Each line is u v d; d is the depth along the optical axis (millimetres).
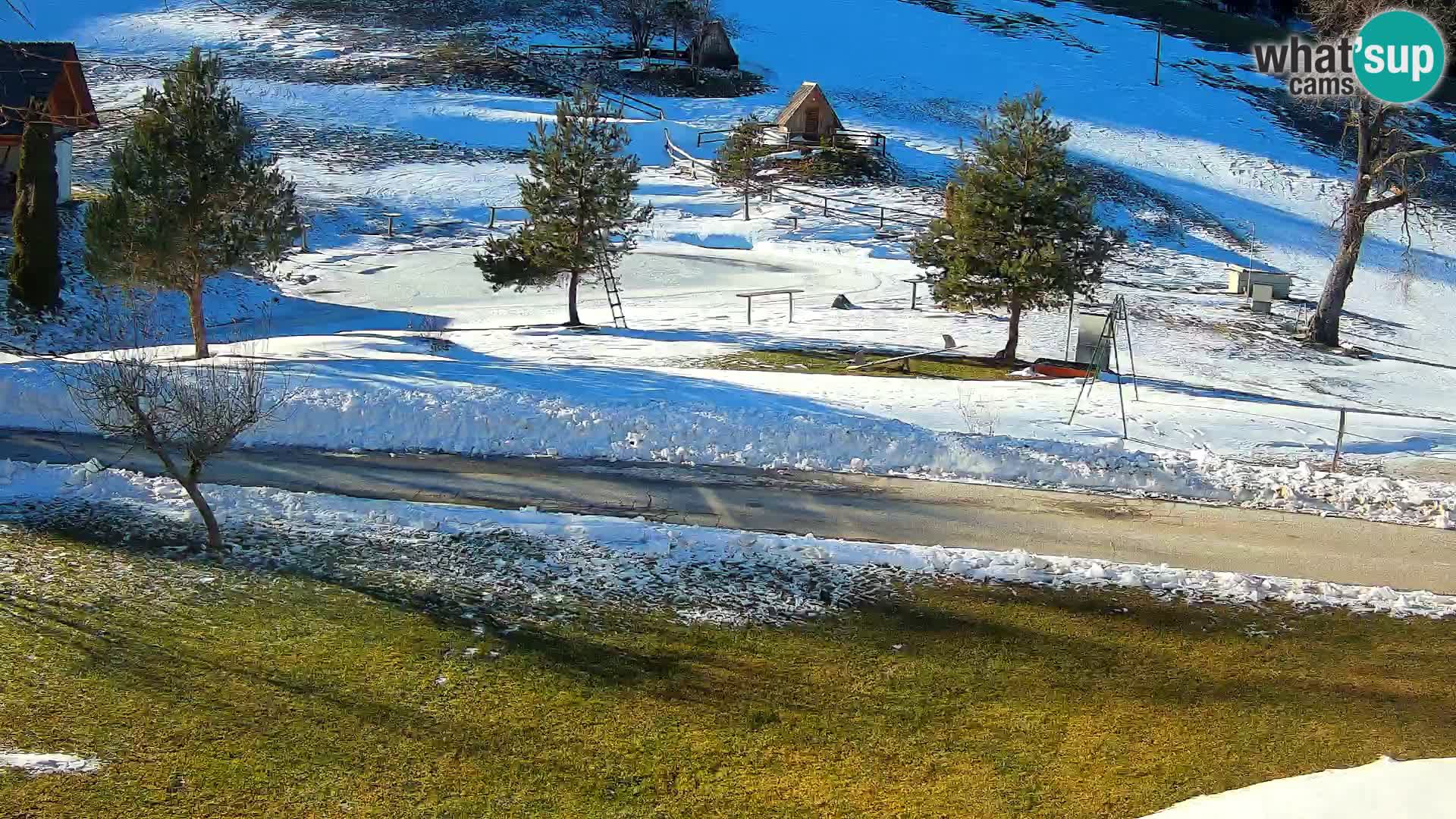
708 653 12117
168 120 24531
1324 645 12641
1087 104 82438
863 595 13656
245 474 17547
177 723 10195
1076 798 9453
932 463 18828
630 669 11695
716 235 53344
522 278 33469
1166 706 11242
